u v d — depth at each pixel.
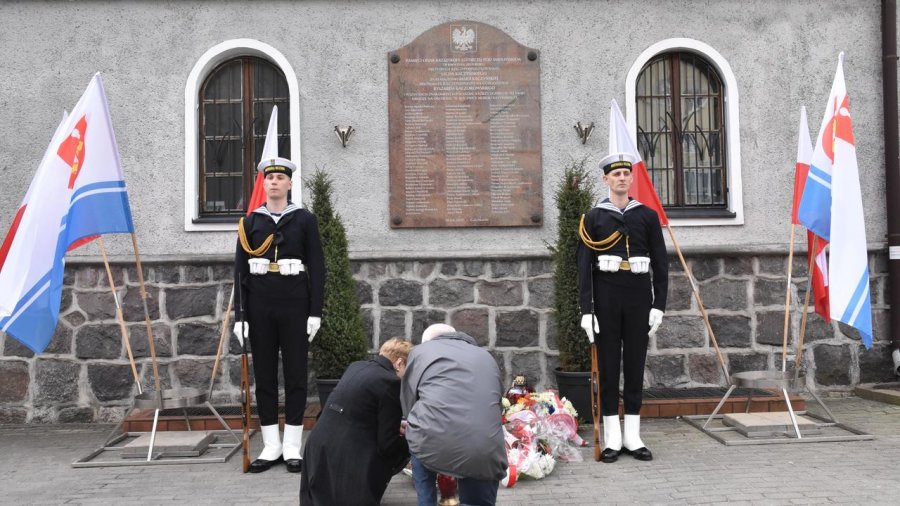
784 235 6.65
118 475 4.64
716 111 6.84
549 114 6.63
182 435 5.41
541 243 6.55
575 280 5.82
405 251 6.51
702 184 6.82
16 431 6.05
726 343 6.51
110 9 6.62
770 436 5.23
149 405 4.95
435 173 6.57
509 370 6.43
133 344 6.41
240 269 4.84
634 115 6.65
